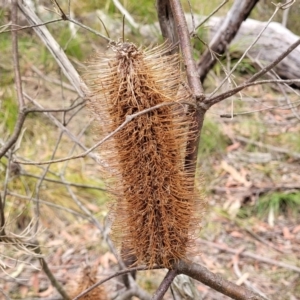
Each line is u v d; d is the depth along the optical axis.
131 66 1.04
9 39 4.50
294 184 3.67
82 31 4.38
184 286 1.58
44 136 3.84
